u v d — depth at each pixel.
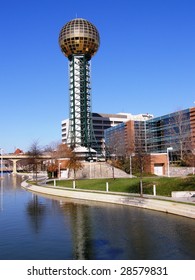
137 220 28.09
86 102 134.12
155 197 37.25
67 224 27.62
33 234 24.09
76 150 116.12
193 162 65.88
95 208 36.62
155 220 27.70
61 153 102.94
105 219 29.27
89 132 132.50
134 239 21.70
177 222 26.41
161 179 48.88
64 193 52.34
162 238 21.58
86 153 119.12
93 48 138.38
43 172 138.75
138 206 36.22
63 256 18.42
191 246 19.55
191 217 27.70
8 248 20.30
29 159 119.12
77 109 133.62
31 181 85.50
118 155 99.88
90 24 138.50
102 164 85.06
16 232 24.86
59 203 42.78
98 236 22.88
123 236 22.61
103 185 54.72
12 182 101.62
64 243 21.25
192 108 108.81
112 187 51.25
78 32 134.50
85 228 25.70
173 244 20.11
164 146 119.88
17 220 30.22
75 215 32.19
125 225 26.23
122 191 47.41
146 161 70.62
